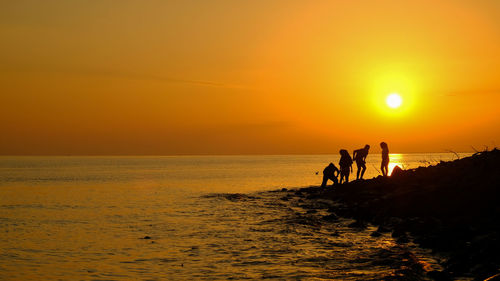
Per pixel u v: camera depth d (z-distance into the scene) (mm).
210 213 30359
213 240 20094
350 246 17906
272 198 39188
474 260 13750
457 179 26234
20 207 36281
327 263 15070
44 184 70000
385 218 23547
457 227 18312
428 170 32562
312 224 23828
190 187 60906
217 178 85812
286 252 17094
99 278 13922
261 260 15844
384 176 35062
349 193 32250
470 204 21781
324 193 35844
